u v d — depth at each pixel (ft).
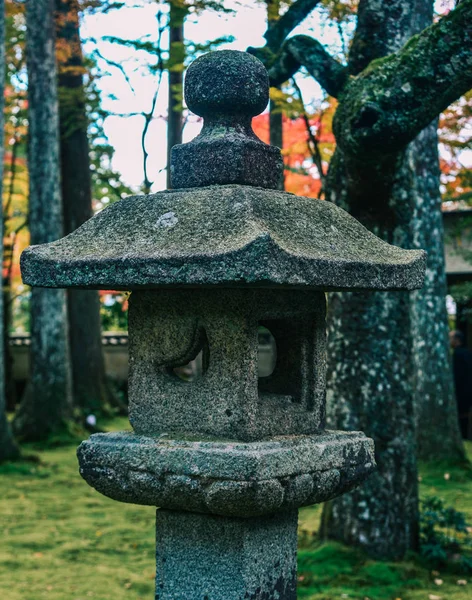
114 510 25.75
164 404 9.70
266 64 18.01
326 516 19.74
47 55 38.50
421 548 19.12
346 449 9.75
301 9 19.17
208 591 9.57
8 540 21.89
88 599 17.24
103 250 9.16
